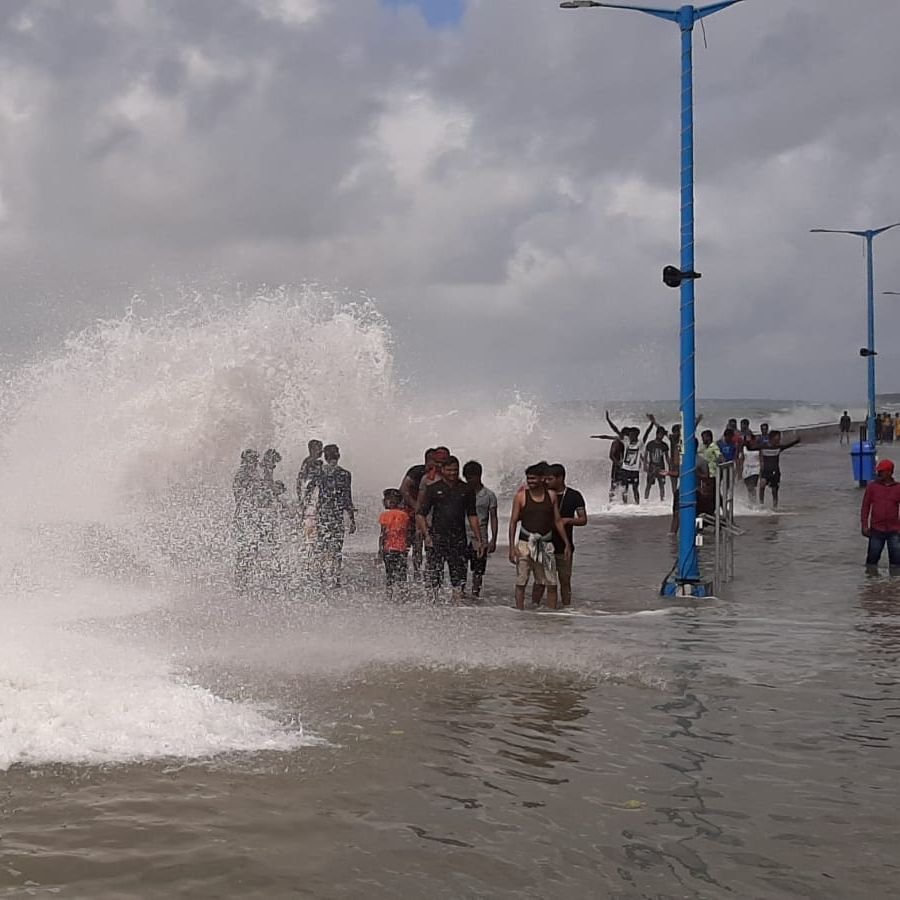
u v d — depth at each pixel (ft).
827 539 67.92
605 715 26.40
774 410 378.94
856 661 32.91
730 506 52.42
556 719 25.99
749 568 55.52
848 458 164.14
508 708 26.94
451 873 17.04
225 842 18.12
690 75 46.91
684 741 24.23
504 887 16.58
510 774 21.77
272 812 19.45
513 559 43.32
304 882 16.67
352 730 24.64
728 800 20.39
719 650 34.45
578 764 22.48
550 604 43.39
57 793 20.13
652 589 48.52
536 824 19.10
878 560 55.57
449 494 44.78
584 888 16.56
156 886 16.48
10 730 22.94
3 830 18.45
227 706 25.96
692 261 46.65
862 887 16.67
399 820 19.20
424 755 22.93
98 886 16.46
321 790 20.65
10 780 20.70
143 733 23.48
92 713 24.39
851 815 19.65
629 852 17.90
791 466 146.41
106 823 18.80
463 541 44.68
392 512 45.19
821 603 44.62
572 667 31.60
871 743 24.18
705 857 17.75
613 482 87.66
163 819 19.02
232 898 16.12
